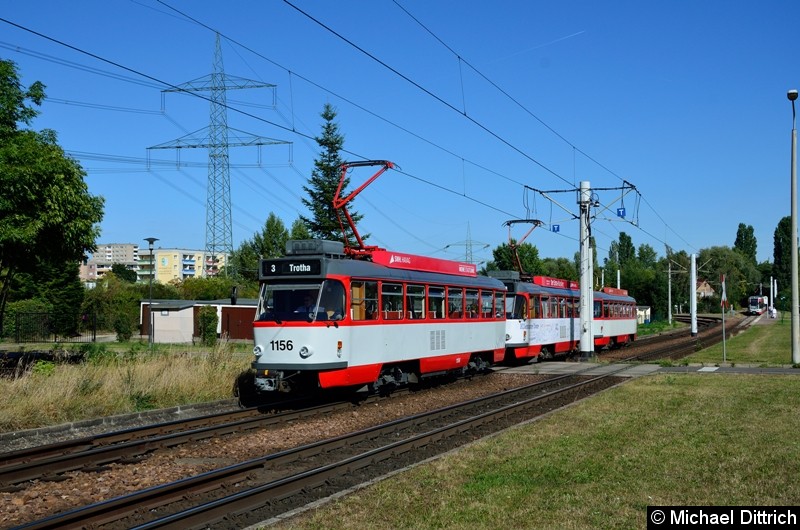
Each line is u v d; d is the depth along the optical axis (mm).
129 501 8281
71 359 21234
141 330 55906
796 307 27672
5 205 17375
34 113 19406
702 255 123562
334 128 48562
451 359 22250
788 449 10883
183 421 14570
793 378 21891
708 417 14109
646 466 9898
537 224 32906
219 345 22875
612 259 135500
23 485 9891
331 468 10047
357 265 17953
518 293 29500
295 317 16719
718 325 83688
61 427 14023
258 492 8672
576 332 36531
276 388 16703
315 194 48312
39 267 21391
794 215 27672
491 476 9484
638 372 25531
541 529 7320
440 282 21734
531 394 20344
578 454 10766
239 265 74562
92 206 20000
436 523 7551
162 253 157000
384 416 16625
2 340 40094
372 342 18188
